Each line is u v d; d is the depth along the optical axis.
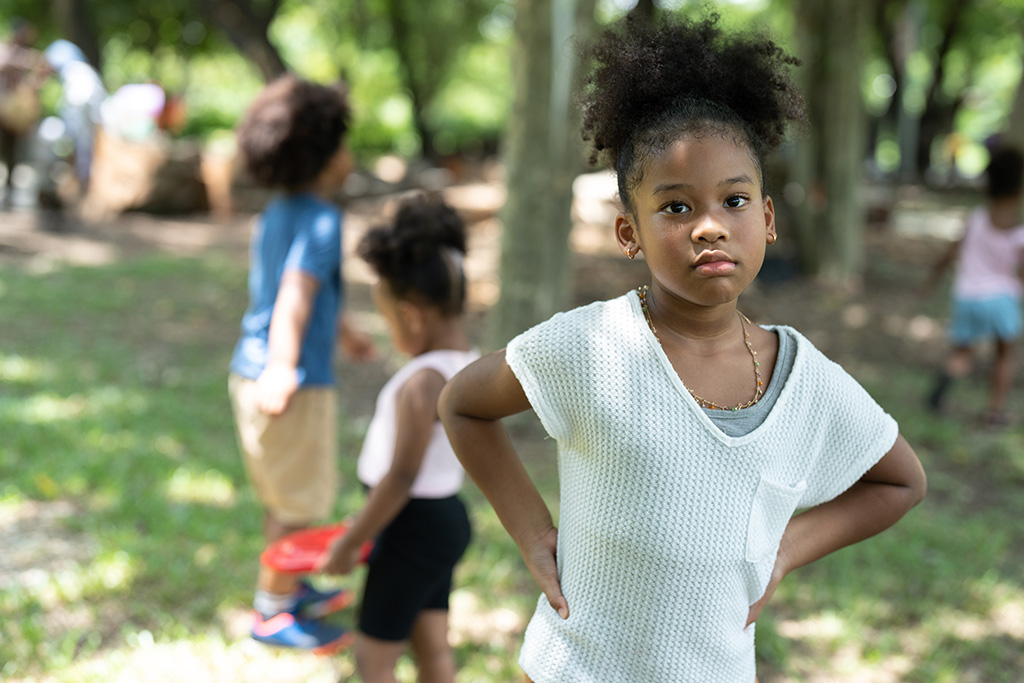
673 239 1.41
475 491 4.70
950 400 6.65
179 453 4.96
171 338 7.40
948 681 3.27
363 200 15.71
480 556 4.00
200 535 3.97
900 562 4.18
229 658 3.11
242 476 4.71
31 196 11.80
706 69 1.47
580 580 1.56
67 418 5.26
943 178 27.16
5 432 4.96
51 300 8.09
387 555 2.63
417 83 24.89
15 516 4.02
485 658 3.23
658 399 1.46
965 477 5.34
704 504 1.46
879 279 10.76
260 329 3.17
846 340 8.28
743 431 1.47
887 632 3.60
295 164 3.12
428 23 24.11
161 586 3.54
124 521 4.08
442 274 2.62
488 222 14.15
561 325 1.52
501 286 5.76
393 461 2.51
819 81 10.06
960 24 26.92
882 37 25.28
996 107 39.84
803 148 10.24
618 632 1.54
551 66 5.45
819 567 4.11
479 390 1.62
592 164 1.67
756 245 1.42
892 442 1.61
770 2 15.98
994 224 5.95
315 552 2.76
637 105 1.49
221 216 13.60
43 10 21.41
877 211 14.85
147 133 14.95
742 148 1.42
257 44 15.51
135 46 23.28
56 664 2.97
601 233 13.02
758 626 3.55
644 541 1.48
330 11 24.56
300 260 3.04
